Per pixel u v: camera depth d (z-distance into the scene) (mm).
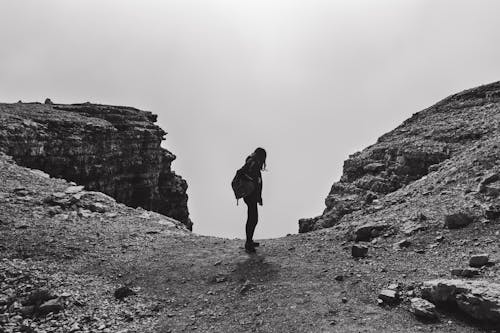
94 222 12797
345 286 7508
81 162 41781
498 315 5438
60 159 37781
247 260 9523
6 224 11250
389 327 5820
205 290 7980
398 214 11547
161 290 8070
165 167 70438
